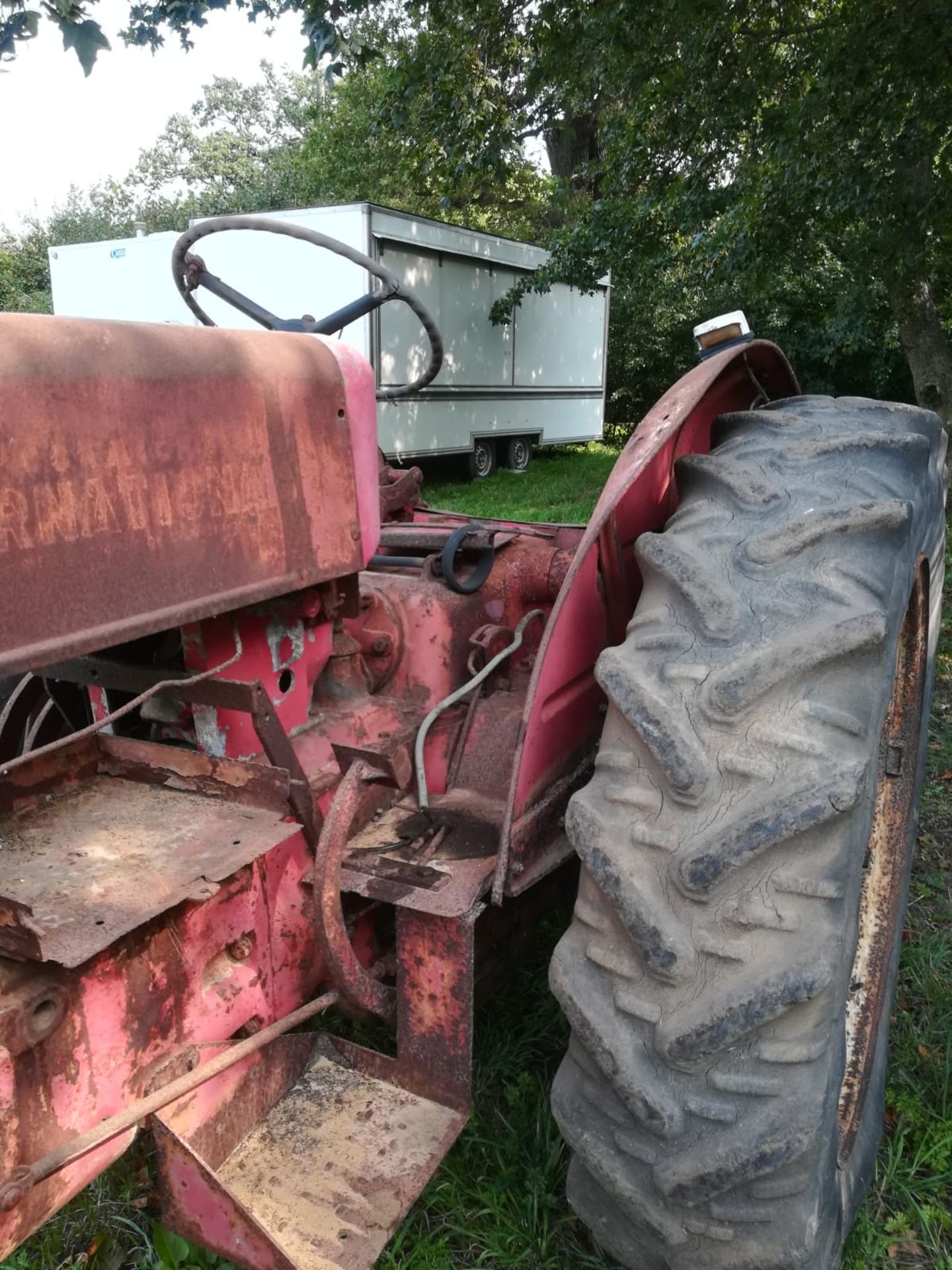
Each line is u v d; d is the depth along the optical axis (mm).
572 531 2680
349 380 1626
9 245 29703
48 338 1143
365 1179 1508
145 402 1259
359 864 1730
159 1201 1774
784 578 1504
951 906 2750
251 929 1547
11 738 2096
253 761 1688
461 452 13117
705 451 2150
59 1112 1232
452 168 9422
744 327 2047
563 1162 1865
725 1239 1396
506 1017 2254
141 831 1439
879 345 14711
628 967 1415
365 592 2127
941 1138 1957
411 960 1621
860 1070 1805
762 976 1329
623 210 9445
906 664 2092
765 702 1401
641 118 8039
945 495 2271
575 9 7520
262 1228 1347
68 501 1166
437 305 12109
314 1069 1721
